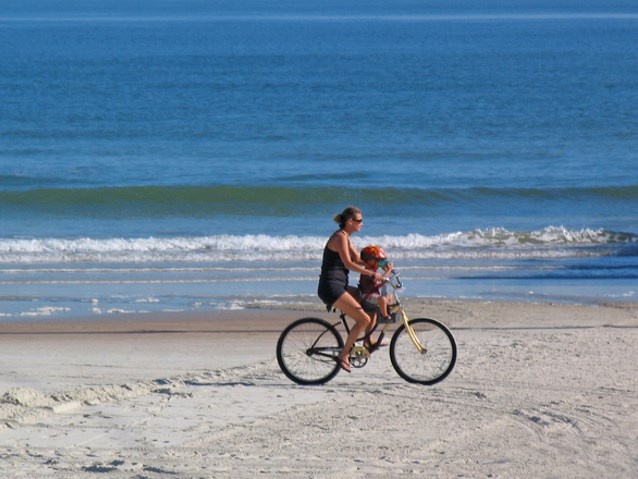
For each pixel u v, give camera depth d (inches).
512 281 2544.3
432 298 2290.8
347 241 1333.7
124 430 1111.6
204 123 6530.5
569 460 994.7
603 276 2628.0
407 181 4416.8
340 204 3841.0
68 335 1879.9
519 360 1530.5
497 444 1055.0
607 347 1649.9
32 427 1121.4
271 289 2410.2
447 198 3937.0
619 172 4645.7
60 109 7357.3
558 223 3538.4
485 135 5954.7
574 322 2015.3
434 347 1374.3
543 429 1116.5
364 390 1330.0
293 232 3344.0
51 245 2947.8
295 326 1375.5
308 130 6186.0
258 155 5246.1
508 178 4510.3
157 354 1668.3
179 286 2442.2
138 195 3811.5
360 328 1339.8
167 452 1018.7
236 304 2223.2
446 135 5959.6
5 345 1765.5
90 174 4655.5
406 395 1295.5
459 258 2876.5
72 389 1336.1
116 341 1812.3
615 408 1218.0
